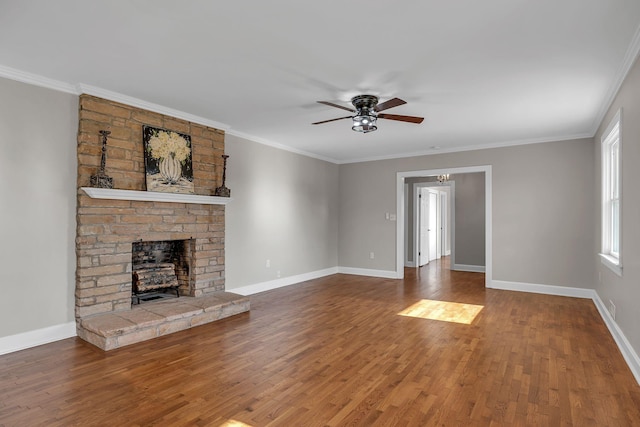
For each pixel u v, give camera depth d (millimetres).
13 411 2264
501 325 4078
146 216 4062
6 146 3180
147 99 3932
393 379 2730
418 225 8867
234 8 2227
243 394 2492
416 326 4035
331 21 2371
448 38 2588
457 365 2986
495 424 2141
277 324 4090
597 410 2297
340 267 7770
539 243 5762
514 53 2812
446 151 6555
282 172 6289
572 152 5527
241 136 5457
